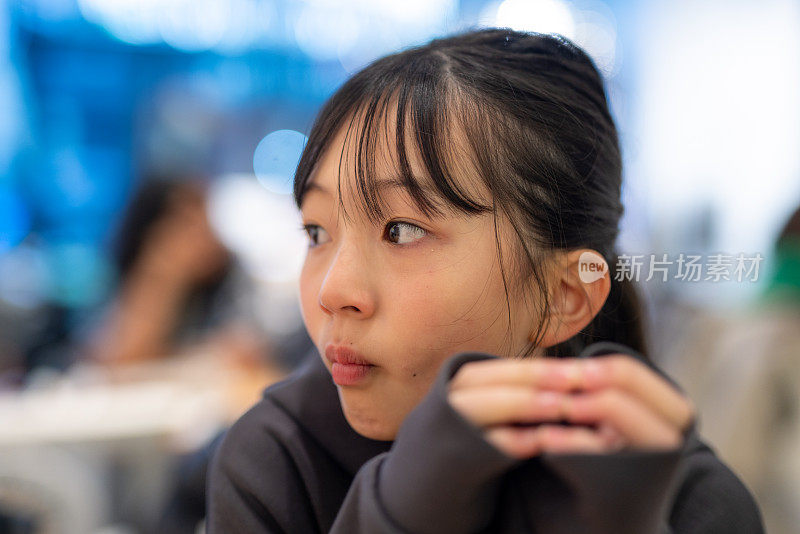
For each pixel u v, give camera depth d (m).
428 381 0.36
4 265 1.65
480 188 0.36
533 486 0.27
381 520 0.26
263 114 2.40
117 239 1.25
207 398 0.97
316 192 0.39
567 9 1.86
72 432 0.86
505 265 0.37
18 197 2.46
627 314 0.46
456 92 0.38
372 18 2.44
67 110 2.52
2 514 0.84
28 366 1.29
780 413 0.86
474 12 1.98
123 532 0.88
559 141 0.40
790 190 1.25
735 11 1.52
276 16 2.45
